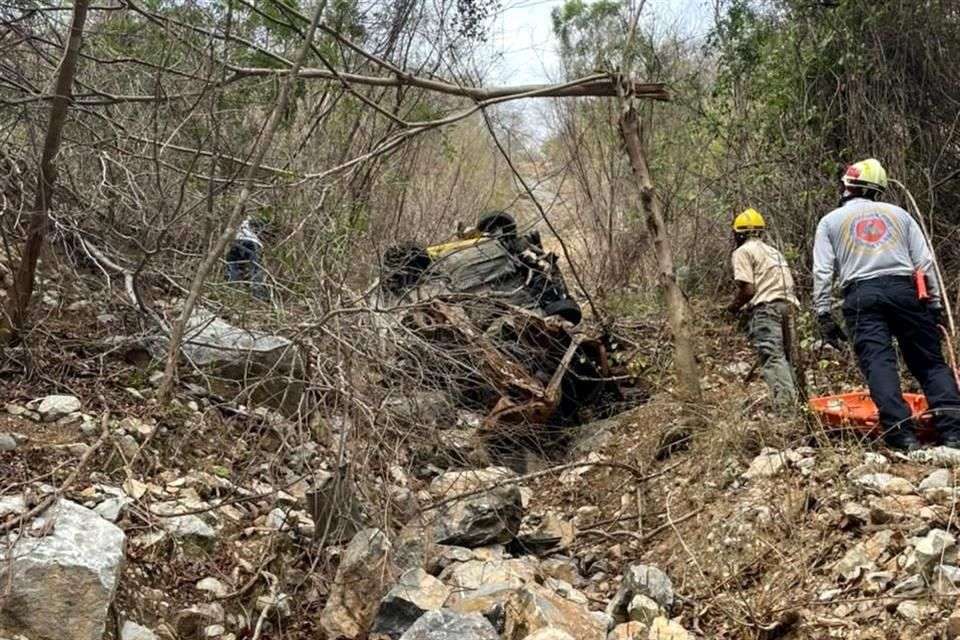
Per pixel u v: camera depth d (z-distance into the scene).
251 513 4.59
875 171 5.83
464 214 10.15
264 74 5.70
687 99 10.43
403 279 6.49
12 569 3.29
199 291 4.93
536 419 6.55
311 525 4.62
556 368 7.34
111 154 5.92
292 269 5.47
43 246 5.41
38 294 5.50
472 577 4.37
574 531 5.49
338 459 4.30
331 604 4.05
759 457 5.41
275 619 4.06
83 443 4.48
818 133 8.58
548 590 4.31
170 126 5.91
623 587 4.45
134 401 4.99
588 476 6.34
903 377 6.88
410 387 5.00
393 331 5.14
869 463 4.91
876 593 4.02
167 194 5.59
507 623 3.85
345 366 4.73
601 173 11.63
